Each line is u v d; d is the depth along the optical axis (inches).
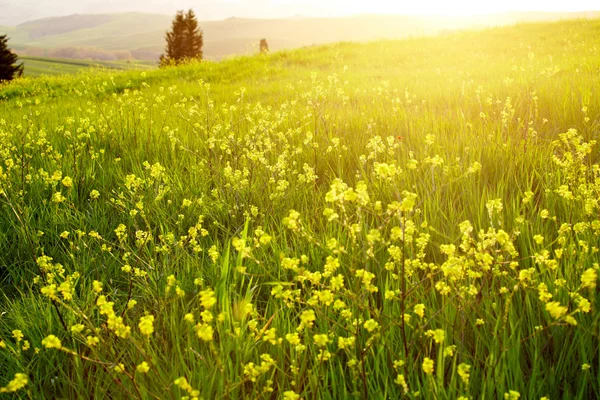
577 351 86.1
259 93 425.1
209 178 181.6
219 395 79.9
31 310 114.6
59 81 730.8
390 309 97.5
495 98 263.7
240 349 87.2
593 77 271.0
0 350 101.6
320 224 140.6
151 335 98.0
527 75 315.0
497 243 108.3
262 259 124.7
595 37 598.2
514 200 136.0
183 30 2541.8
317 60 677.3
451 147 183.2
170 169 197.2
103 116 265.4
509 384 78.9
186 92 462.9
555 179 144.6
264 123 209.8
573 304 89.4
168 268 124.1
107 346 91.4
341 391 85.3
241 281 118.0
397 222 124.7
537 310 93.6
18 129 252.1
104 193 184.7
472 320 92.1
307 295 107.7
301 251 124.6
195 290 114.4
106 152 225.9
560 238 94.5
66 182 135.8
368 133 217.9
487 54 558.6
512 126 202.1
